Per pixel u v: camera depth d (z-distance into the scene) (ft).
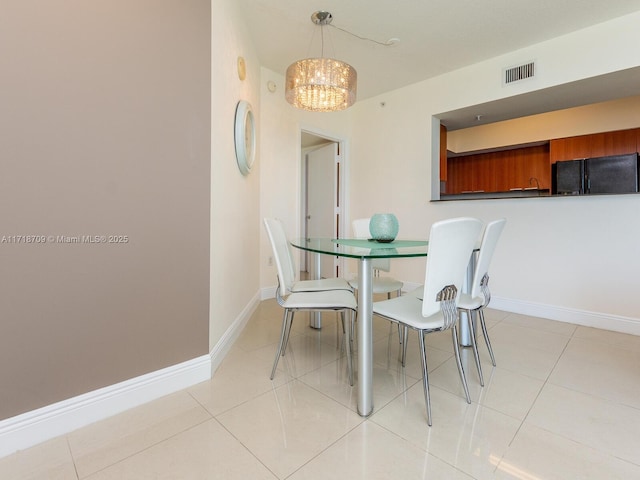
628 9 7.63
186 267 5.40
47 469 3.61
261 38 9.16
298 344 7.47
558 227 9.12
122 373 4.71
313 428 4.41
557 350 7.04
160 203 5.02
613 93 9.40
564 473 3.60
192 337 5.53
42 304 3.96
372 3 7.57
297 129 12.27
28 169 3.77
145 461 3.76
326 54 9.95
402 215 12.46
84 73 4.15
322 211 14.97
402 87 12.28
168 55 5.06
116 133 4.48
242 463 3.76
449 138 18.11
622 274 8.20
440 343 7.59
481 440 4.16
